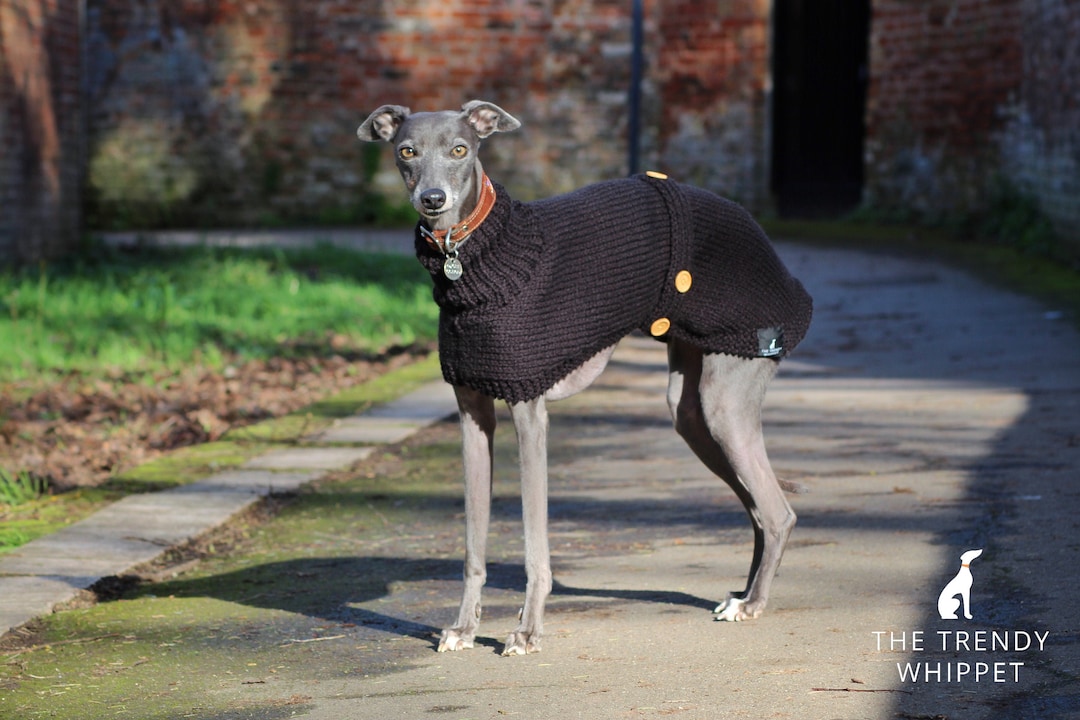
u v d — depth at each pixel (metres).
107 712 3.93
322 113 22.59
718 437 4.71
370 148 22.62
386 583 5.29
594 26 22.23
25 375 9.66
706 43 21.69
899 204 20.16
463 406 4.50
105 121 22.53
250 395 9.38
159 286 13.70
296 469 7.17
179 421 8.55
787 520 4.67
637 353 11.16
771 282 4.82
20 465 7.32
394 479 7.07
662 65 22.06
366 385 9.71
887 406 8.46
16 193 14.19
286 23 22.34
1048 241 15.72
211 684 4.17
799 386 9.38
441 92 22.48
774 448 7.39
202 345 11.15
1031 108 16.86
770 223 21.05
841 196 21.75
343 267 15.65
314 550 5.81
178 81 22.48
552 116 22.47
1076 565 4.89
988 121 18.42
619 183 4.68
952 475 6.55
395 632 4.68
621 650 4.34
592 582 5.18
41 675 4.27
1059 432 7.33
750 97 21.52
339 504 6.59
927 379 9.38
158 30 22.39
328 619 4.85
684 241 4.59
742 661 4.16
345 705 3.94
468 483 4.50
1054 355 9.84
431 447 7.81
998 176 18.02
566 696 3.93
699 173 22.00
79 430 8.18
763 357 4.78
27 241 14.52
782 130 22.05
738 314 4.71
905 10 19.73
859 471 6.77
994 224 17.64
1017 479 6.36
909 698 3.75
